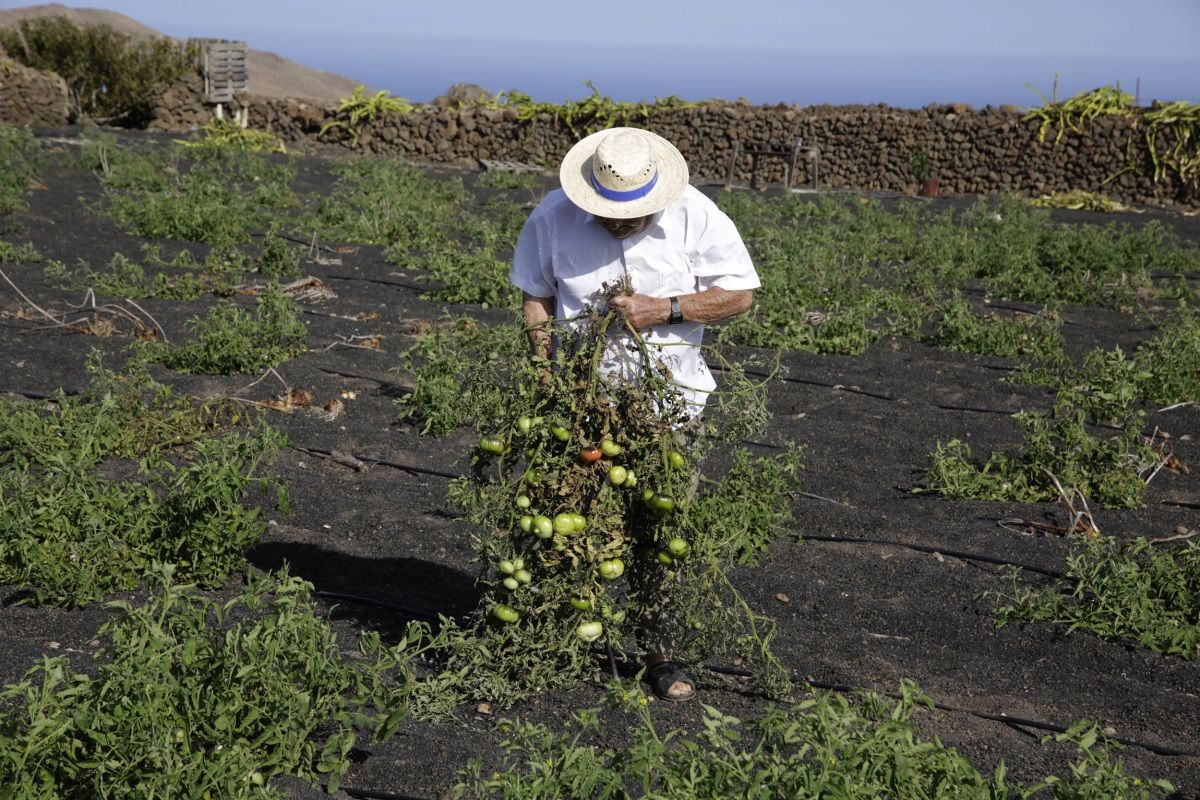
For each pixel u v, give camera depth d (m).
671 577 3.83
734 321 9.79
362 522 5.45
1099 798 2.97
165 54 25.25
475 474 3.90
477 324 9.58
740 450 5.46
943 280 12.91
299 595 3.71
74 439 6.07
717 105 23.11
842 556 5.30
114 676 3.15
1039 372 8.73
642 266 3.74
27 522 4.54
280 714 3.30
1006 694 4.12
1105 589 4.73
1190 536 5.57
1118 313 11.59
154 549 4.71
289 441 6.56
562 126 23.39
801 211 17.91
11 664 3.92
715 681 4.08
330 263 12.12
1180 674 4.26
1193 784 3.57
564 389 3.62
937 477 6.32
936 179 21.94
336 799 3.29
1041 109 21.52
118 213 13.82
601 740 3.63
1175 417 7.81
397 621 4.47
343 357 8.45
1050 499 6.14
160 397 6.82
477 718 3.76
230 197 14.64
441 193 17.75
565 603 3.80
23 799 2.88
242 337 7.92
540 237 3.84
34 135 21.45
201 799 2.99
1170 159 20.75
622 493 3.72
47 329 8.66
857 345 9.54
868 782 2.86
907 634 4.55
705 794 2.90
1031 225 16.42
